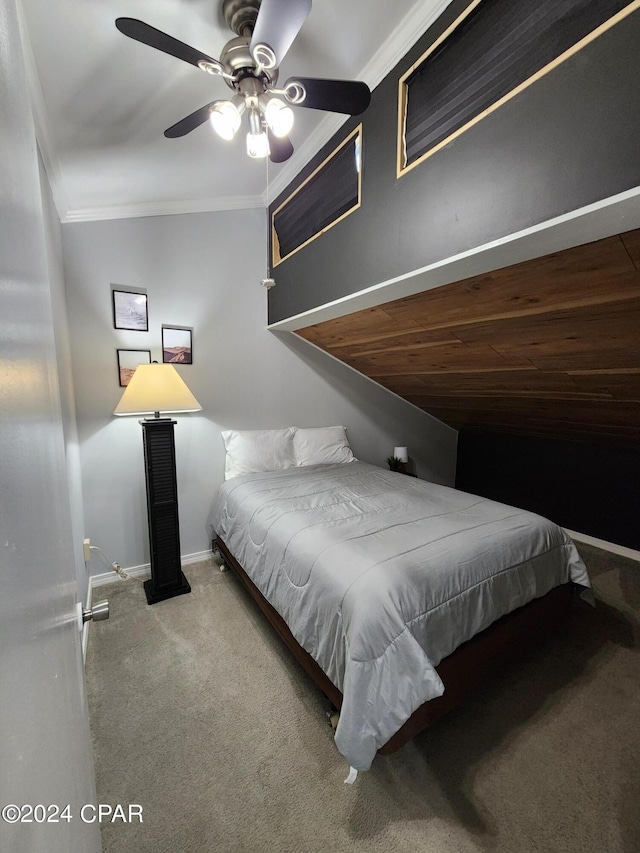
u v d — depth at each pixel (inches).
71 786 21.2
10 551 13.3
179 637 77.0
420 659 46.9
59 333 70.4
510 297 67.1
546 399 103.0
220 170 89.5
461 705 61.2
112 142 67.9
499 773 50.6
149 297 100.5
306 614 57.8
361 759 44.1
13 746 11.7
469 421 153.3
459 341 90.2
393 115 65.5
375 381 147.8
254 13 48.7
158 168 81.3
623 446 114.4
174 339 105.0
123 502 100.2
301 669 68.9
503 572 61.4
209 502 114.7
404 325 92.3
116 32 47.6
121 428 98.5
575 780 49.8
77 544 76.4
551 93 44.0
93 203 88.1
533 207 46.5
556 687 65.0
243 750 53.7
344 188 81.2
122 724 57.4
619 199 39.0
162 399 87.5
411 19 57.6
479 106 52.6
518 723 58.1
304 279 97.0
